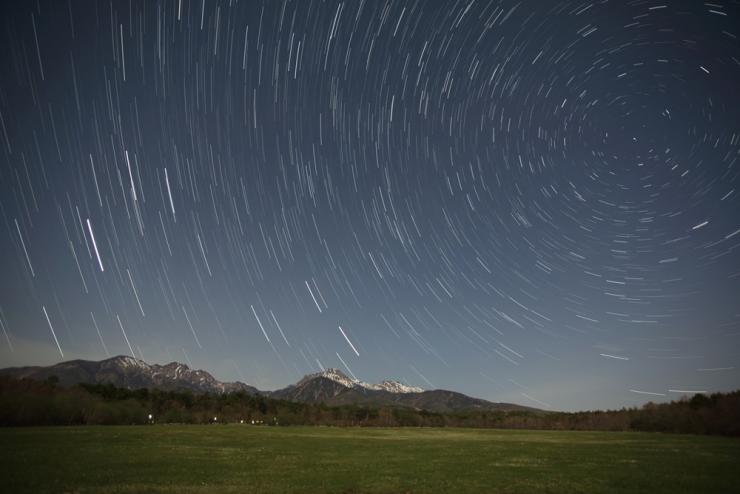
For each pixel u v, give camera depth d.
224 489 22.62
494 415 144.38
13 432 53.66
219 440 53.47
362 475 28.33
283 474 28.05
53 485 22.36
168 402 121.12
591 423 110.94
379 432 86.75
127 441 46.50
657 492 23.61
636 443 58.84
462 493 23.00
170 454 36.75
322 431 85.69
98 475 25.47
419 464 34.50
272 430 83.25
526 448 50.72
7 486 21.94
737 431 74.88
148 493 21.17
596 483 26.28
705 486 25.44
